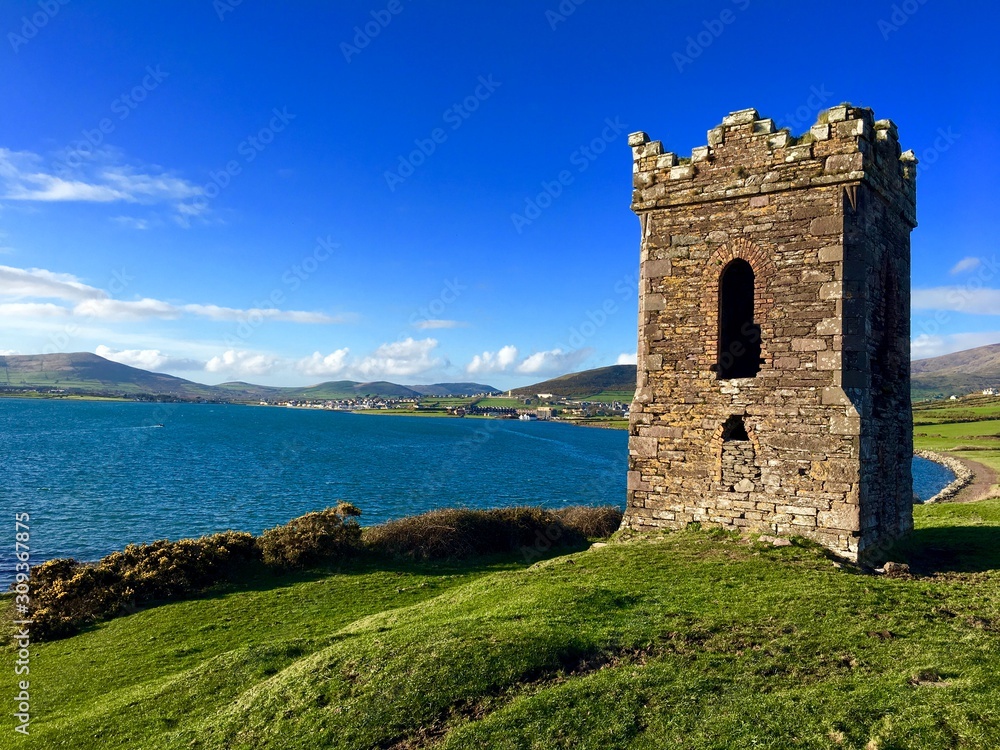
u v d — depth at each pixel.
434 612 13.20
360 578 20.16
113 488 49.69
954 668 8.88
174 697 10.92
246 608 17.41
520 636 10.39
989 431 113.19
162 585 18.78
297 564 21.20
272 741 8.63
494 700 8.98
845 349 15.52
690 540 16.22
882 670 9.09
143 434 109.12
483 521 25.09
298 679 10.12
